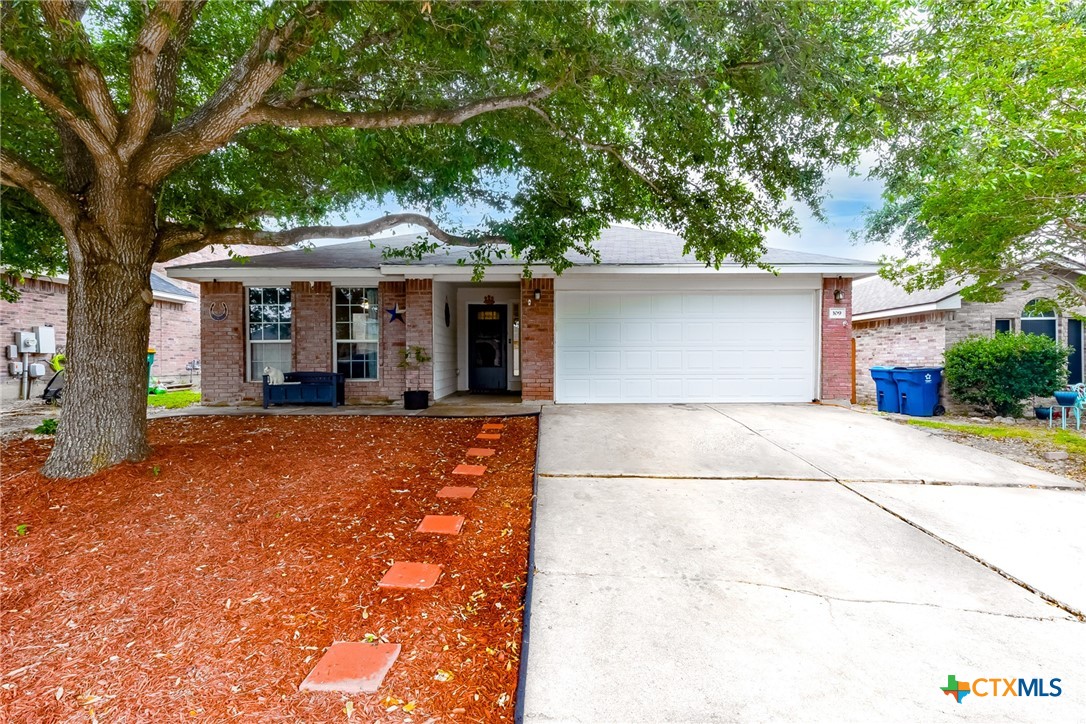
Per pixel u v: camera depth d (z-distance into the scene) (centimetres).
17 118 496
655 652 223
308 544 333
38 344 1127
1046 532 353
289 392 923
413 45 422
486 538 346
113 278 470
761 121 514
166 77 489
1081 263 711
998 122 477
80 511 380
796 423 715
